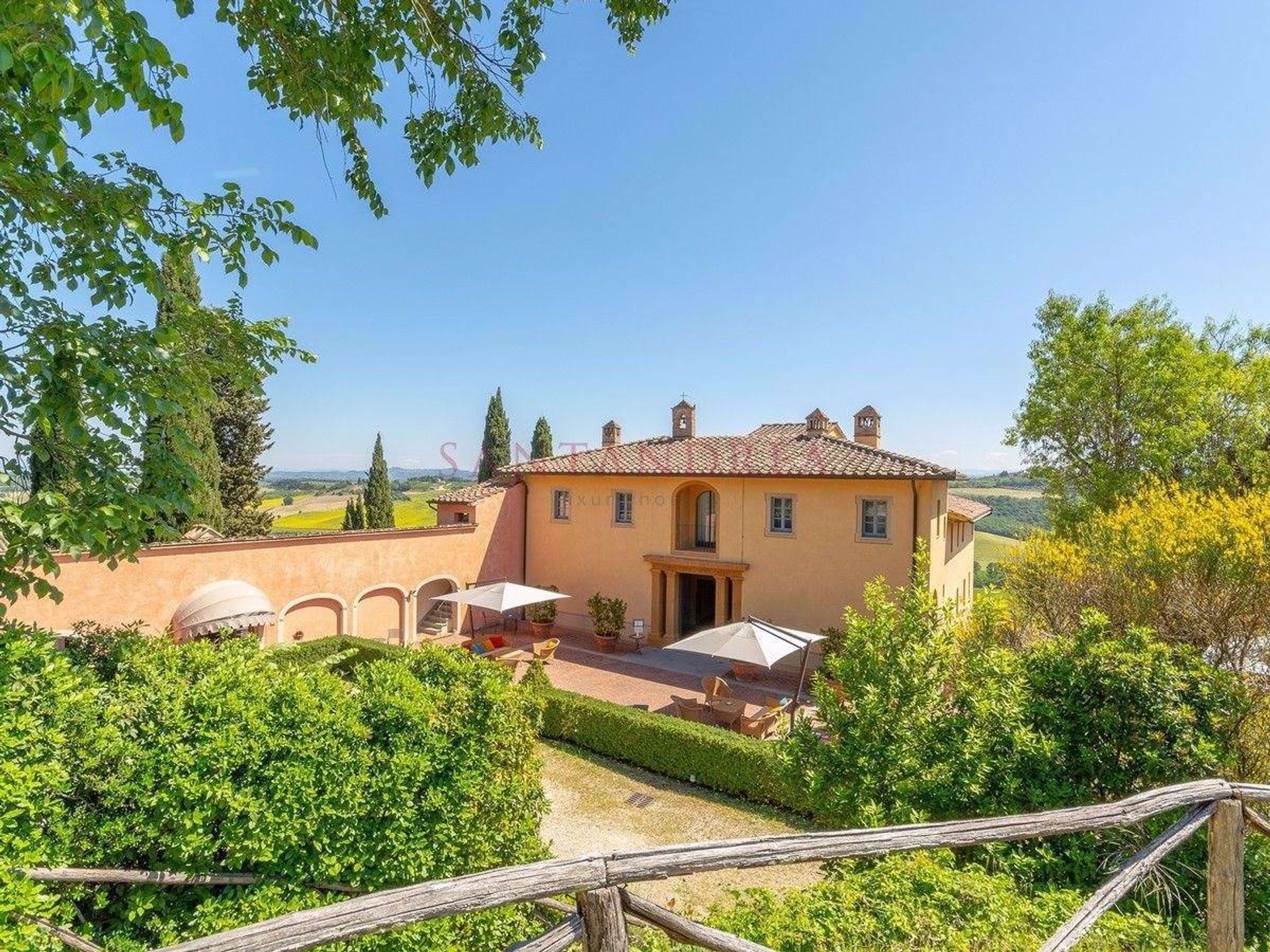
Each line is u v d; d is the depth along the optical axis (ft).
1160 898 17.30
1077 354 102.73
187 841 19.88
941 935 14.87
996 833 9.64
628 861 7.52
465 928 23.91
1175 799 11.07
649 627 87.15
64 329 20.30
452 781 25.17
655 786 45.96
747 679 72.59
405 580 82.28
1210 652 42.57
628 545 89.25
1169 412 96.17
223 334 28.09
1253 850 18.03
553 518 96.58
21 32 13.47
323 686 25.91
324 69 22.29
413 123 25.48
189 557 62.49
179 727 21.22
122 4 15.10
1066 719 22.97
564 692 55.88
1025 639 49.14
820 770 26.22
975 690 25.77
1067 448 106.22
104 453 22.86
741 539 80.23
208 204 23.26
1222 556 39.68
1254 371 95.35
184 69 17.08
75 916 18.71
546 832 39.29
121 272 21.24
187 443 23.81
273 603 69.10
